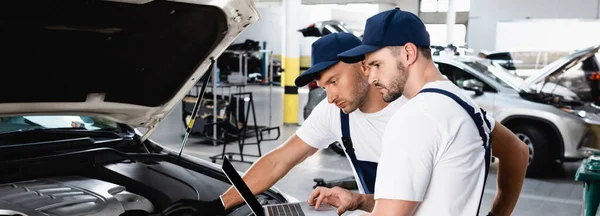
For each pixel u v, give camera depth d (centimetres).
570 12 1443
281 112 1115
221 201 213
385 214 130
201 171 260
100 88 203
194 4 166
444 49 694
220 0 167
